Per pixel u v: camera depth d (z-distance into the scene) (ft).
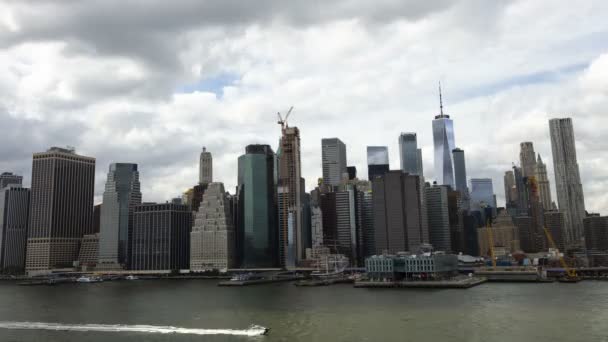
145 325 654.53
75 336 578.25
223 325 645.92
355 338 545.44
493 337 544.21
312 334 571.69
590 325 614.34
